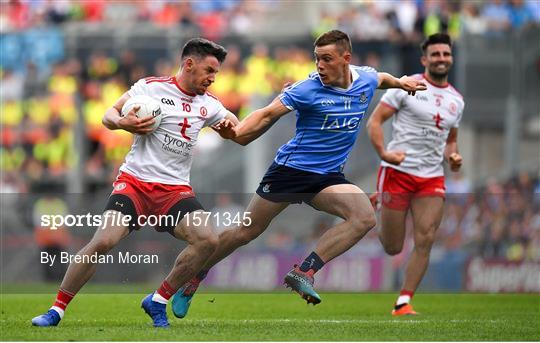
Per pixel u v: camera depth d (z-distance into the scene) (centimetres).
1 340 2202
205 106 2589
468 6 7306
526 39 6569
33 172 7438
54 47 7556
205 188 6625
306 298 2631
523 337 2502
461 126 6525
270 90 7225
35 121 7500
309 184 2761
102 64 7419
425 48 3462
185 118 2544
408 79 2881
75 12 8156
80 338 2248
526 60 6544
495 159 6531
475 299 4350
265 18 8131
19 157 7481
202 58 2516
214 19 8019
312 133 2753
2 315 3152
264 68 7231
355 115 2753
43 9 8156
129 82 7319
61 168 7412
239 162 6638
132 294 4266
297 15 8125
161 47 7350
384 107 3425
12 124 7512
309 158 2767
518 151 6425
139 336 2297
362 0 7650
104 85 7356
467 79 6556
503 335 2536
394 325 2827
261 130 2677
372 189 6253
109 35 7456
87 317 3133
